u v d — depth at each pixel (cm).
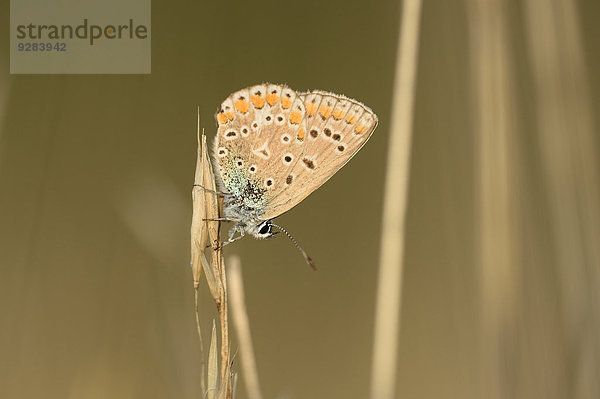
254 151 28
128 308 28
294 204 28
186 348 26
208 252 26
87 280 29
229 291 26
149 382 27
